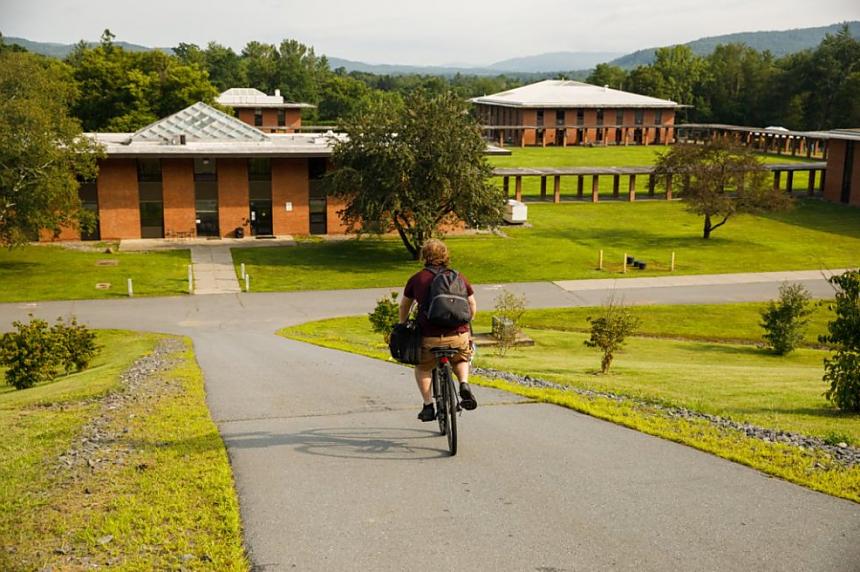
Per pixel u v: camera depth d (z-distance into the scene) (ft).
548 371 59.93
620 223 211.41
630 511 20.25
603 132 430.20
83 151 144.77
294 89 529.04
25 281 137.08
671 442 27.25
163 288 134.21
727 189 250.78
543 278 146.30
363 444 26.73
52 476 23.12
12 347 61.62
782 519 19.81
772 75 488.44
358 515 19.95
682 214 226.58
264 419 31.60
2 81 146.92
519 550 17.90
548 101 418.72
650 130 438.81
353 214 157.99
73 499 21.03
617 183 257.14
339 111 513.86
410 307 24.97
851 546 18.20
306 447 26.32
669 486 22.26
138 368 54.90
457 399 24.26
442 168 149.38
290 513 20.11
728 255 171.94
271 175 182.39
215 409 34.12
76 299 126.11
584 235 193.06
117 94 288.51
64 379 59.31
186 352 67.15
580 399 35.70
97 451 25.76
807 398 44.50
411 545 18.19
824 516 20.07
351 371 48.08
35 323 64.69
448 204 157.89
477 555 17.66
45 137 133.69
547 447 26.30
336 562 17.35
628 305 124.98
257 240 180.45
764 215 226.17
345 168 152.05
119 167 174.19
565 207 236.63
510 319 93.45
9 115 132.98
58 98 156.15
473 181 150.30
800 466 24.29
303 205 185.57
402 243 180.45
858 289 42.96
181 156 173.78
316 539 18.53
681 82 532.73
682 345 99.04
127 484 22.15
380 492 21.61
